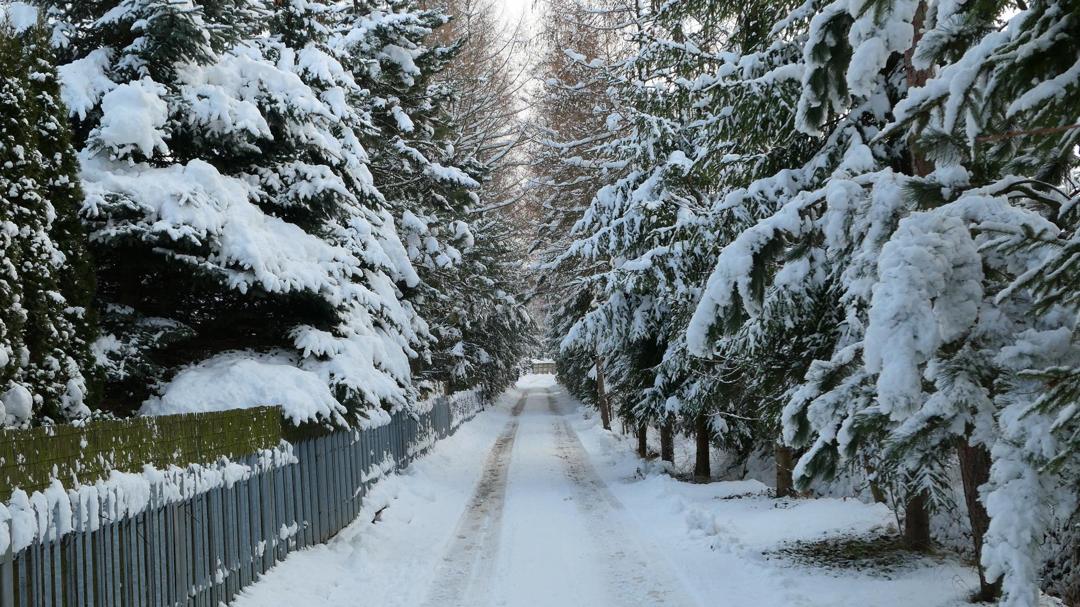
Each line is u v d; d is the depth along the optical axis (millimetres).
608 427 31781
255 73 11195
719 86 10977
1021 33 4430
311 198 11680
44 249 7051
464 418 33312
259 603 7574
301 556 9367
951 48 5516
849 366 7082
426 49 21484
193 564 6773
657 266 15055
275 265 10148
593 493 16094
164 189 9445
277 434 9047
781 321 9953
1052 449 4559
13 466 4473
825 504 12930
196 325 11242
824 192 6605
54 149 7578
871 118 10156
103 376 8125
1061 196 5602
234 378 9664
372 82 19188
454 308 27203
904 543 9648
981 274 5047
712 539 10656
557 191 28531
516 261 41094
